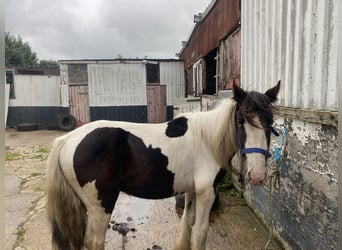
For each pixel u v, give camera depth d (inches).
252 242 99.2
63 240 71.6
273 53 102.0
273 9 101.4
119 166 71.7
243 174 132.2
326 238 69.0
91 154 69.9
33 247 95.2
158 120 492.1
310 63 76.4
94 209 72.3
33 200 141.5
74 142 72.1
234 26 167.5
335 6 65.1
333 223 66.1
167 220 118.6
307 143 77.3
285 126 90.7
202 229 76.9
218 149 73.7
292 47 87.4
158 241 100.0
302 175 80.3
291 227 87.3
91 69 466.9
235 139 73.1
